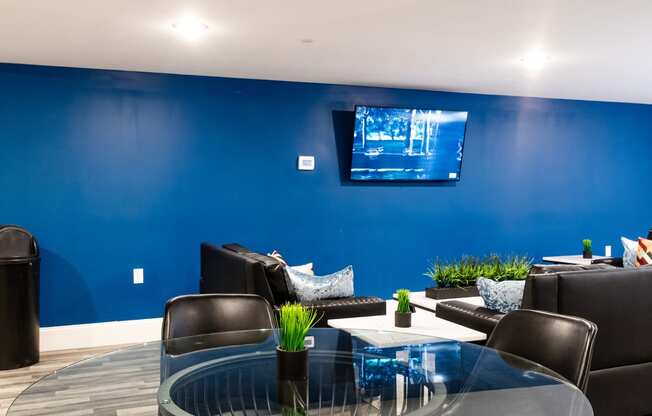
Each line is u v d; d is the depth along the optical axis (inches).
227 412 59.5
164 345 88.0
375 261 240.2
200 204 214.1
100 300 203.0
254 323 101.6
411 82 225.9
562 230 273.6
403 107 233.6
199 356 81.0
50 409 62.3
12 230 178.7
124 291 205.8
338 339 93.0
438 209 249.8
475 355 81.9
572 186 274.7
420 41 161.8
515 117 261.3
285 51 173.5
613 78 215.3
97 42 162.2
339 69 200.8
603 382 119.4
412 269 246.4
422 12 135.3
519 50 172.1
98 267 202.4
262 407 60.7
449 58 183.0
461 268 187.3
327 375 71.9
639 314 122.0
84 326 200.8
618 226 285.9
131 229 205.9
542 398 63.6
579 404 61.9
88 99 198.7
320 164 230.2
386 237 241.6
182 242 212.2
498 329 89.2
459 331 126.1
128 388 69.7
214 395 64.7
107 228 203.0
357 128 227.8
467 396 64.2
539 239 269.0
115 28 148.1
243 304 102.3
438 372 73.3
